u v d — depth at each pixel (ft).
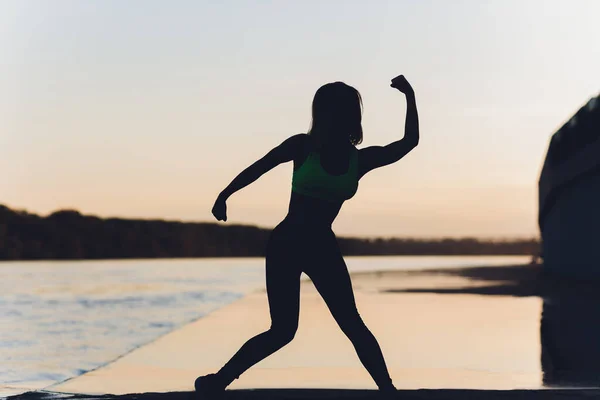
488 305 38.27
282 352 22.63
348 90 12.82
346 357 21.61
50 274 101.50
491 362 20.97
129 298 62.95
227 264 146.61
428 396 13.88
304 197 12.67
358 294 46.16
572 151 58.34
